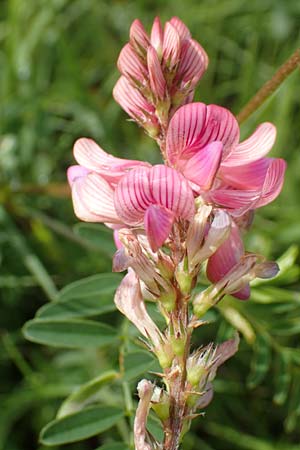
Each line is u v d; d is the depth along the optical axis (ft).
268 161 0.68
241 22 1.20
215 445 0.95
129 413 0.78
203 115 0.65
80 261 1.01
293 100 1.09
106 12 1.21
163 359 0.66
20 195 1.04
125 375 0.78
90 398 0.79
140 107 0.70
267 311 0.87
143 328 0.67
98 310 0.83
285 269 0.88
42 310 0.82
